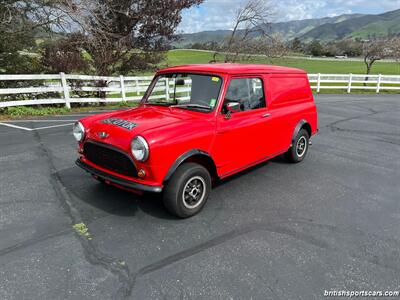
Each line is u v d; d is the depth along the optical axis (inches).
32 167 205.5
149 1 537.3
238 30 684.7
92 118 159.5
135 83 556.4
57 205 155.6
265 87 184.2
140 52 600.4
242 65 179.5
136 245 125.3
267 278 108.6
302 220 149.8
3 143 260.8
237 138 164.6
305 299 99.8
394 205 169.2
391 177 211.5
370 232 140.8
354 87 845.8
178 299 98.0
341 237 135.9
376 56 983.0
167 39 589.0
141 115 153.5
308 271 113.0
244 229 139.9
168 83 171.9
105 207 155.0
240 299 98.7
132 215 148.3
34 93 442.6
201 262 116.0
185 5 563.5
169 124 138.3
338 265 116.9
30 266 111.2
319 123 398.0
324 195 179.3
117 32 548.7
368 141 310.5
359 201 172.9
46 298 97.0
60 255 117.7
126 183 132.3
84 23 438.0
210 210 156.7
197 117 150.0
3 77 384.8
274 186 190.2
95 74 541.6
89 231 134.2
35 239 127.1
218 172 159.3
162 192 141.0
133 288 102.1
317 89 814.5
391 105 589.0
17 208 151.3
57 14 435.2
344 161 244.1
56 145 257.0
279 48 708.7
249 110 173.0
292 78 213.2
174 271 110.7
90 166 150.7
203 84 159.5
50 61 484.4
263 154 192.4
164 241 128.6
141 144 124.0
